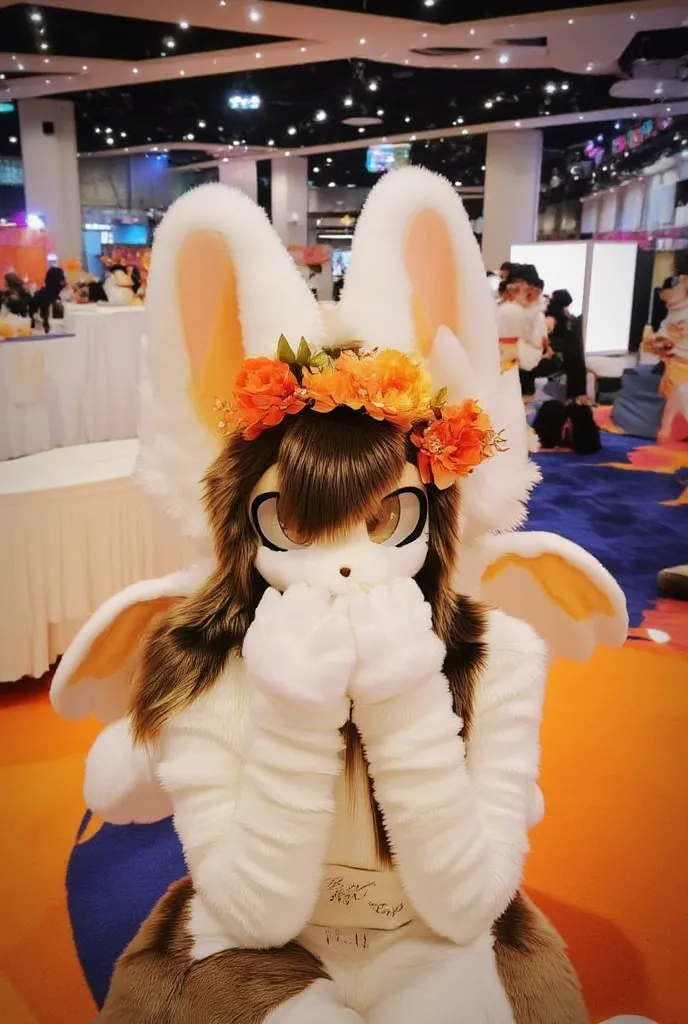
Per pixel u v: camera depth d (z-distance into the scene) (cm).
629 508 539
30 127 1327
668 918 190
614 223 1609
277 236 128
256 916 103
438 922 107
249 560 116
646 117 1250
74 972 172
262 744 103
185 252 125
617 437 773
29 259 550
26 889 197
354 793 113
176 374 128
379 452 108
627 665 318
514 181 1416
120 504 285
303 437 109
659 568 431
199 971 105
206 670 115
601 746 262
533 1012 102
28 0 643
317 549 110
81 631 132
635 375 789
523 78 1034
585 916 190
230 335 130
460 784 105
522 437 135
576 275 881
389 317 129
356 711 106
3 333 511
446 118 1266
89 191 1931
